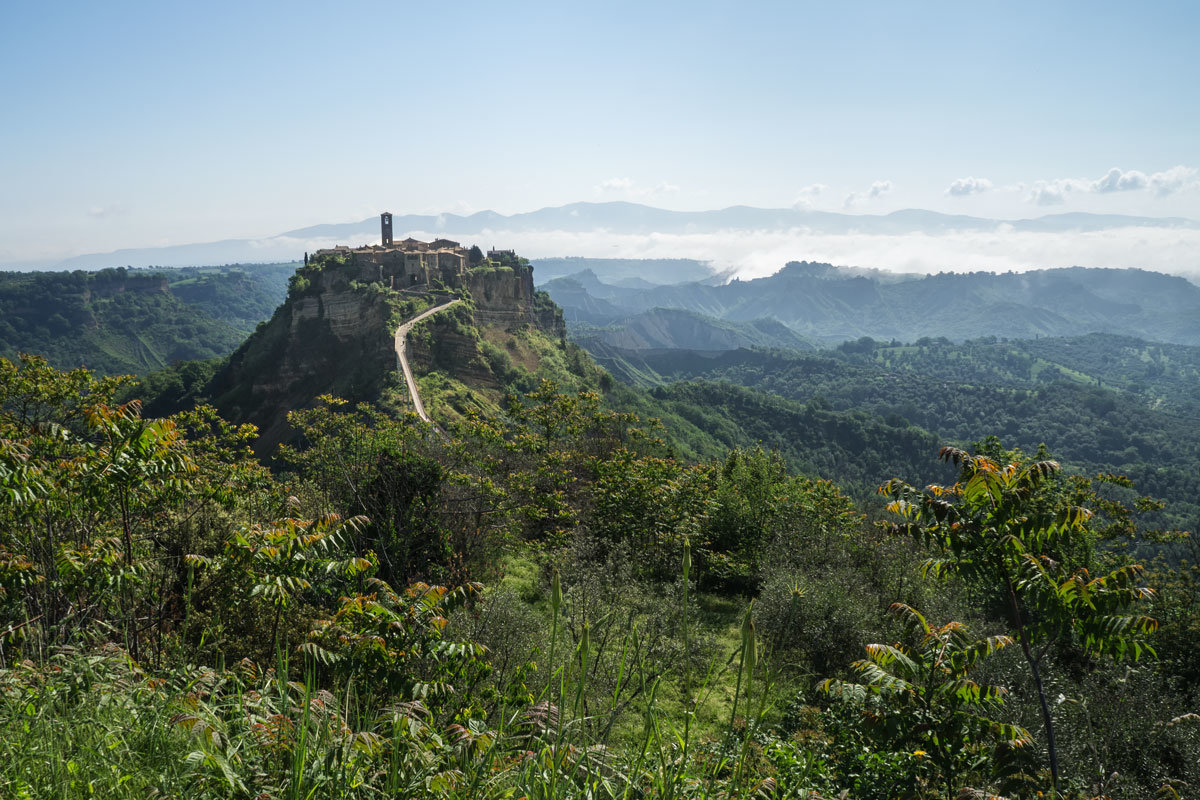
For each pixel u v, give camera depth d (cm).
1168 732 1025
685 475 2377
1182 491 16475
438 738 332
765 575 1880
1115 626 568
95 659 421
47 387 1568
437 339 10356
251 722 329
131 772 284
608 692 750
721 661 1205
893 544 2097
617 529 2009
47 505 612
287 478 1755
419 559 1278
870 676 584
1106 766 952
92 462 588
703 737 695
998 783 586
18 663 434
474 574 1387
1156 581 2386
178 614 722
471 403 8975
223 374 11719
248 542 586
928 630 613
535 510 1941
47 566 609
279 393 10894
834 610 1477
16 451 563
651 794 291
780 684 1185
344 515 1273
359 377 9794
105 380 1684
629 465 2211
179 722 311
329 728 309
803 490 2733
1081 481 2848
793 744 766
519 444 2223
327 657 456
